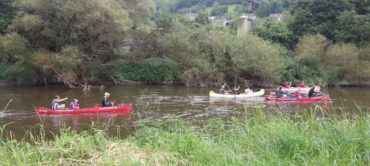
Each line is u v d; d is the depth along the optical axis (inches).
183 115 701.9
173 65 1392.7
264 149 261.9
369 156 232.7
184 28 1512.1
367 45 1528.1
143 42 1498.5
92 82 1392.7
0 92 1072.8
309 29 1672.0
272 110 744.3
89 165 242.2
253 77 1411.2
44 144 287.1
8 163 248.8
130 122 631.8
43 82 1346.0
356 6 1734.7
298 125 327.0
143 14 1508.4
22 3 1222.3
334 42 1653.5
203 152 257.8
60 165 244.4
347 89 1323.8
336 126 291.3
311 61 1446.9
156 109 785.6
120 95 1047.0
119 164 239.5
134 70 1423.5
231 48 1376.7
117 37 1370.6
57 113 713.0
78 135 333.1
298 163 232.2
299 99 917.2
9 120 652.7
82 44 1353.3
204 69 1346.0
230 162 239.5
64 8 1197.7
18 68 1227.2
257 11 3228.3
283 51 1471.5
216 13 3681.1
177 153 265.9
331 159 242.1
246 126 335.0
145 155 265.9
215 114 711.1
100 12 1219.9
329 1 1664.6
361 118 310.8
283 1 3164.4
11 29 1310.3
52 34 1282.0
